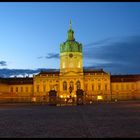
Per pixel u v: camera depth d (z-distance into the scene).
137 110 72.19
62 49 190.62
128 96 185.25
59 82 185.00
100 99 182.88
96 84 185.12
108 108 84.88
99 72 187.75
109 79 185.12
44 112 71.31
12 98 187.00
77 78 184.12
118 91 186.38
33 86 186.25
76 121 45.59
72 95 182.38
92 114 60.66
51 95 129.38
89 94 183.88
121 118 49.19
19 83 189.12
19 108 96.38
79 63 188.88
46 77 185.12
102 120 46.25
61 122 44.38
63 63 189.12
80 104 126.06
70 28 196.75
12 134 31.44
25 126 39.50
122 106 96.44
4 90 182.00
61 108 92.00
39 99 183.88
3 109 90.25
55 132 32.69
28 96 187.25
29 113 68.25
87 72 189.25
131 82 186.00
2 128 37.38
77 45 189.62
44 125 40.41
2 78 195.50
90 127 36.78
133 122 41.84
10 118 54.19
